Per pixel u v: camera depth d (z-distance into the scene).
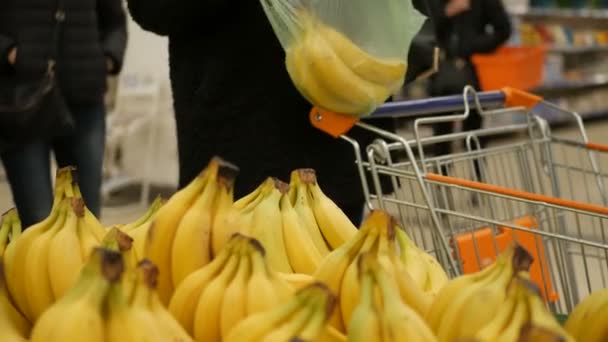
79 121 3.54
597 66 10.03
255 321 1.05
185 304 1.22
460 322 1.09
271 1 1.98
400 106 2.07
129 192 6.75
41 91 3.23
